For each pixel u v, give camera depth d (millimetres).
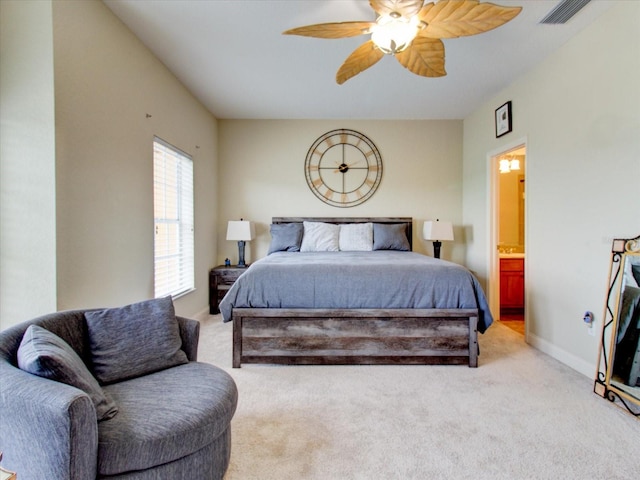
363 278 2625
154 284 2842
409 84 3494
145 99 2719
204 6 2240
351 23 1786
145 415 1223
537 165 3041
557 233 2795
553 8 2248
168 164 3266
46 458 1002
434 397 2164
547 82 2900
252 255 4699
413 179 4711
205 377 1522
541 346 2990
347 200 4707
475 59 2939
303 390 2254
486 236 4031
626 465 1555
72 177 1945
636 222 2109
